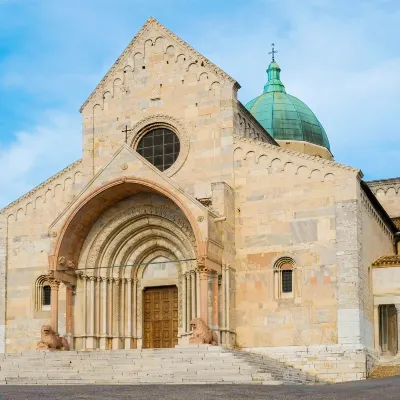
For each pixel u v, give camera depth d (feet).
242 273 172.14
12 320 185.57
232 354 144.77
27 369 148.87
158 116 184.55
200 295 159.63
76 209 173.68
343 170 167.84
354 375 158.40
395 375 154.30
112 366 145.28
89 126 190.08
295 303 166.81
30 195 190.70
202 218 162.71
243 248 173.06
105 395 106.22
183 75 184.24
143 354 150.41
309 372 161.79
